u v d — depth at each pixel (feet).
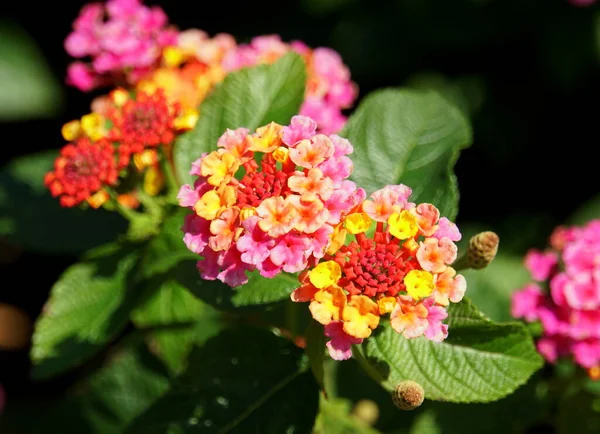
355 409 1.11
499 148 1.72
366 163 1.01
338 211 0.85
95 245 1.12
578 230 1.09
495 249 0.88
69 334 1.03
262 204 0.84
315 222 0.83
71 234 1.12
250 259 0.83
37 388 1.63
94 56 1.21
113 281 1.04
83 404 1.27
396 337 0.90
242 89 1.02
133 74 1.12
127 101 1.02
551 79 1.72
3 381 1.65
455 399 0.89
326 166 0.86
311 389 0.96
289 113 1.02
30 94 1.70
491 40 1.72
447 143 1.01
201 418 0.96
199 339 1.14
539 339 1.07
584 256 1.02
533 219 1.66
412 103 1.03
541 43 1.70
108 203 1.03
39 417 1.44
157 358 1.25
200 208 0.86
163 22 1.15
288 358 0.97
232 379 0.97
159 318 1.10
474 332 0.90
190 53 1.13
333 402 1.06
